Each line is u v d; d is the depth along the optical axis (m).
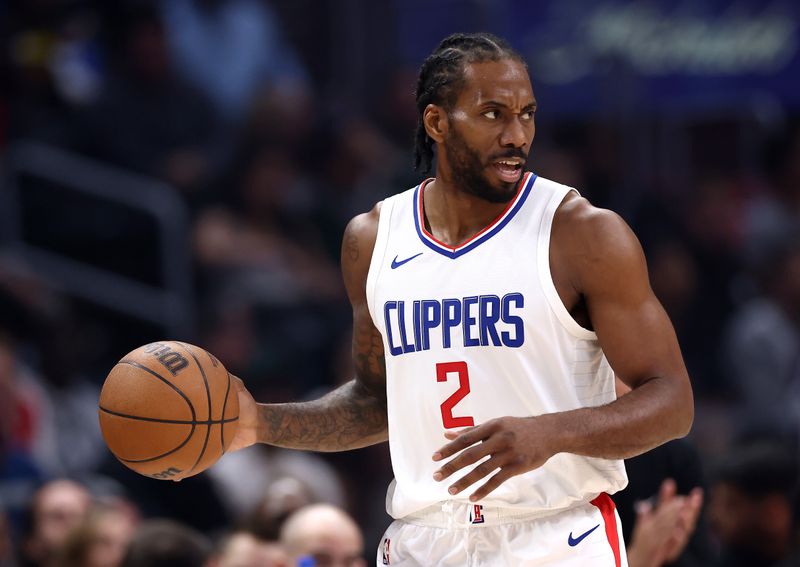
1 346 24.67
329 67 36.91
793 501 17.72
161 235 30.17
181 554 15.95
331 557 15.19
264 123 32.41
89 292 29.72
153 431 11.13
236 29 34.31
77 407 26.30
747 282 34.53
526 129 11.29
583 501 11.59
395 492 12.00
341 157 33.88
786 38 35.47
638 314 11.01
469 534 11.53
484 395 11.35
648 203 34.16
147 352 11.39
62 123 31.09
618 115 35.84
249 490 23.88
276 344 28.64
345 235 12.46
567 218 11.26
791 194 37.62
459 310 11.41
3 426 24.19
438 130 11.55
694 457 15.78
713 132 38.53
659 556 14.38
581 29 36.28
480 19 36.19
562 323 11.25
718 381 33.47
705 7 36.28
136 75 31.88
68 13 33.03
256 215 31.80
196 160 31.75
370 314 12.16
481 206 11.56
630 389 11.91
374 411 12.61
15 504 23.22
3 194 29.88
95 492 23.19
